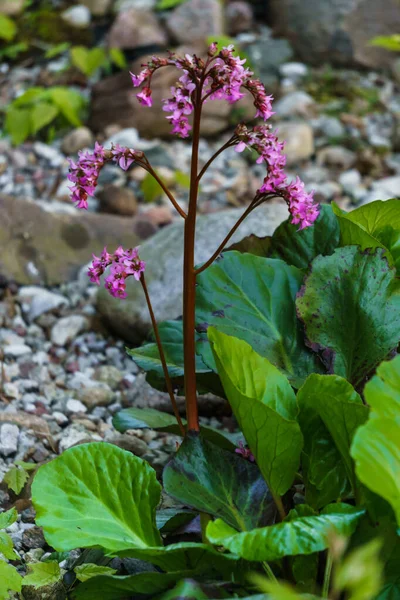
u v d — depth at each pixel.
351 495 1.68
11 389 2.26
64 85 3.93
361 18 4.15
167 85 3.56
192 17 4.02
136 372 2.42
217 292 1.85
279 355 1.82
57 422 2.21
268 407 1.59
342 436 1.64
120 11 4.24
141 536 1.67
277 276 1.88
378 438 1.52
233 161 3.45
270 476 1.65
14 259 2.65
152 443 2.17
